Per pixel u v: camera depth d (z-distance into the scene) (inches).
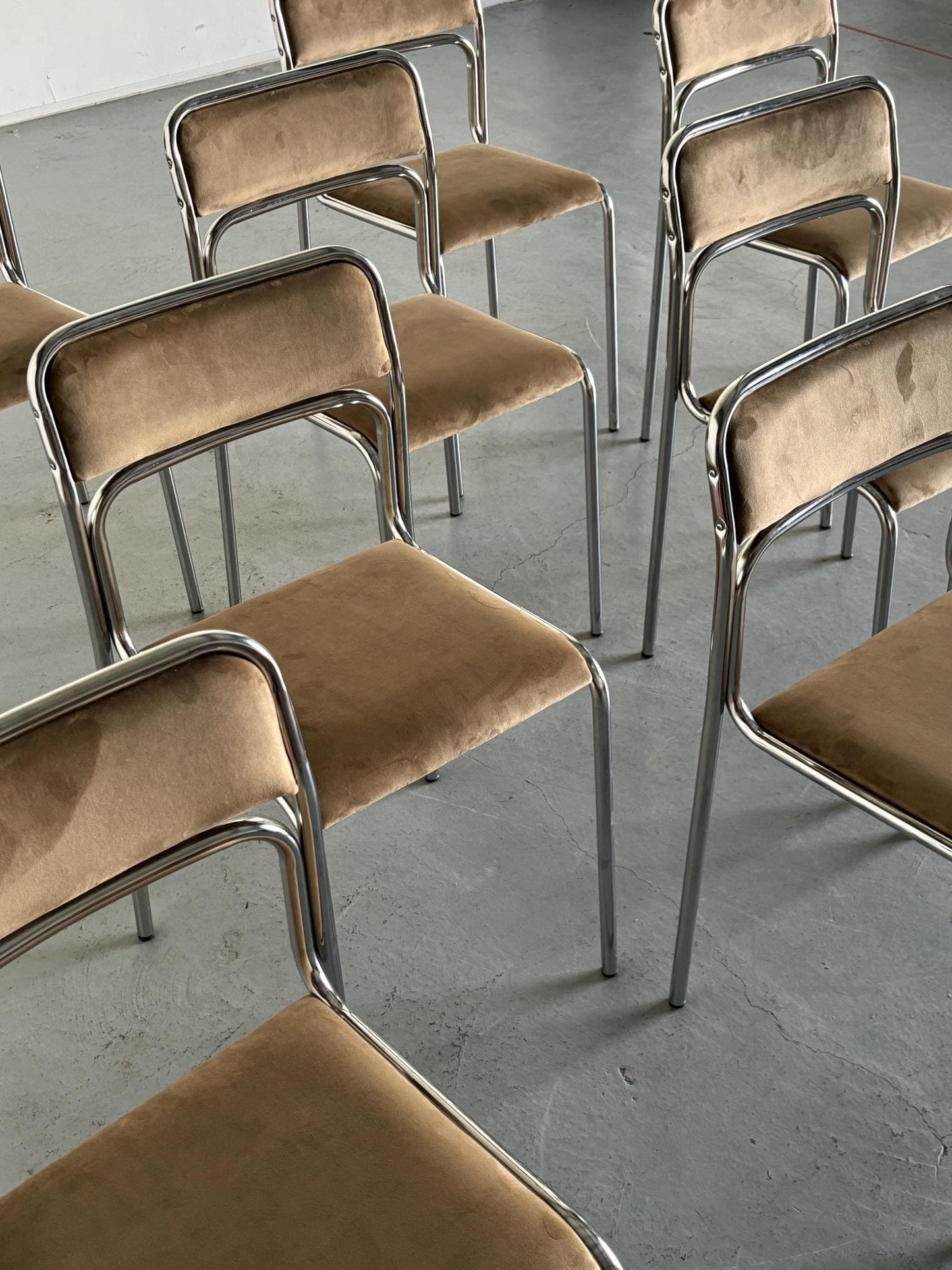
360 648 56.4
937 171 151.7
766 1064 60.7
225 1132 38.9
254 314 57.6
